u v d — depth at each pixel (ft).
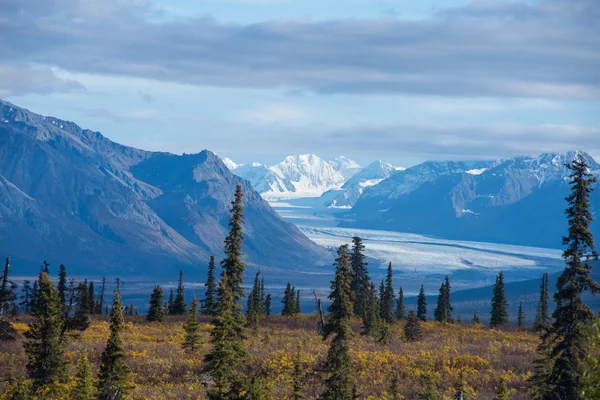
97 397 149.18
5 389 162.91
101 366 152.56
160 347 216.74
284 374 174.70
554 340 144.66
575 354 139.95
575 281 141.79
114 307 155.22
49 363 165.07
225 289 176.24
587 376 95.25
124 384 152.76
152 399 156.15
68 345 206.59
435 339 249.96
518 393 159.12
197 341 211.82
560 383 140.67
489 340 246.68
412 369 180.45
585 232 141.49
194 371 182.39
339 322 213.05
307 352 202.39
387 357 192.85
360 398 155.94
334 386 142.92
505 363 187.01
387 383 167.32
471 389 158.30
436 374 173.47
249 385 122.11
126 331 260.83
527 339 255.29
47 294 169.37
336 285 214.07
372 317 267.59
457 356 194.39
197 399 154.71
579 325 138.00
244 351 176.45
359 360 187.32
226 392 122.93
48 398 156.04
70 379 166.50
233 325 192.24
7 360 193.67
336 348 148.77
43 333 166.71
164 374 179.83
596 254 141.49
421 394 153.38
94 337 234.58
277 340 234.17
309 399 152.76
